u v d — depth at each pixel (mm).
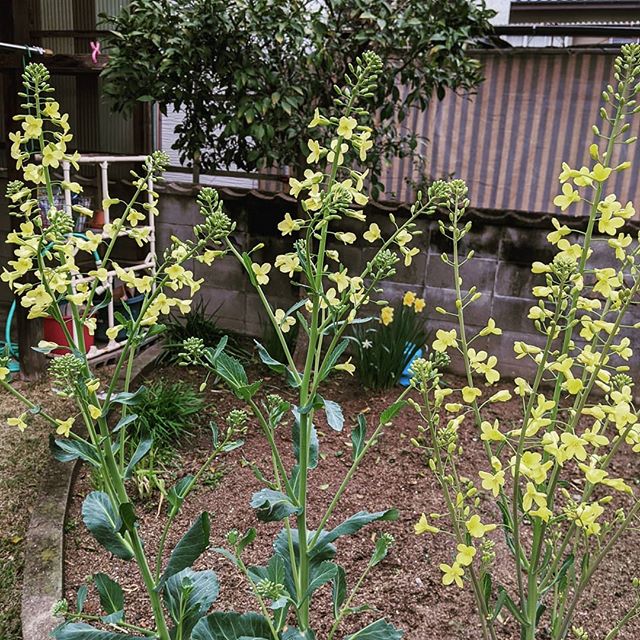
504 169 5305
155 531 2600
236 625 1600
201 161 4613
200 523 1429
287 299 4688
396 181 5516
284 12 3604
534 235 4051
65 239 1464
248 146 4312
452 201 1691
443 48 3609
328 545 1538
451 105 5301
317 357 1527
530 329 4184
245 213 4641
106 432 1421
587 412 1304
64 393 1384
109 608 1566
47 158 1479
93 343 4234
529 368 4234
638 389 4004
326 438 3402
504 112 5211
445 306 4320
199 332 4434
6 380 1394
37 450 3266
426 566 2434
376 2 3561
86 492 2879
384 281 4398
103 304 1479
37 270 1417
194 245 1714
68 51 5270
